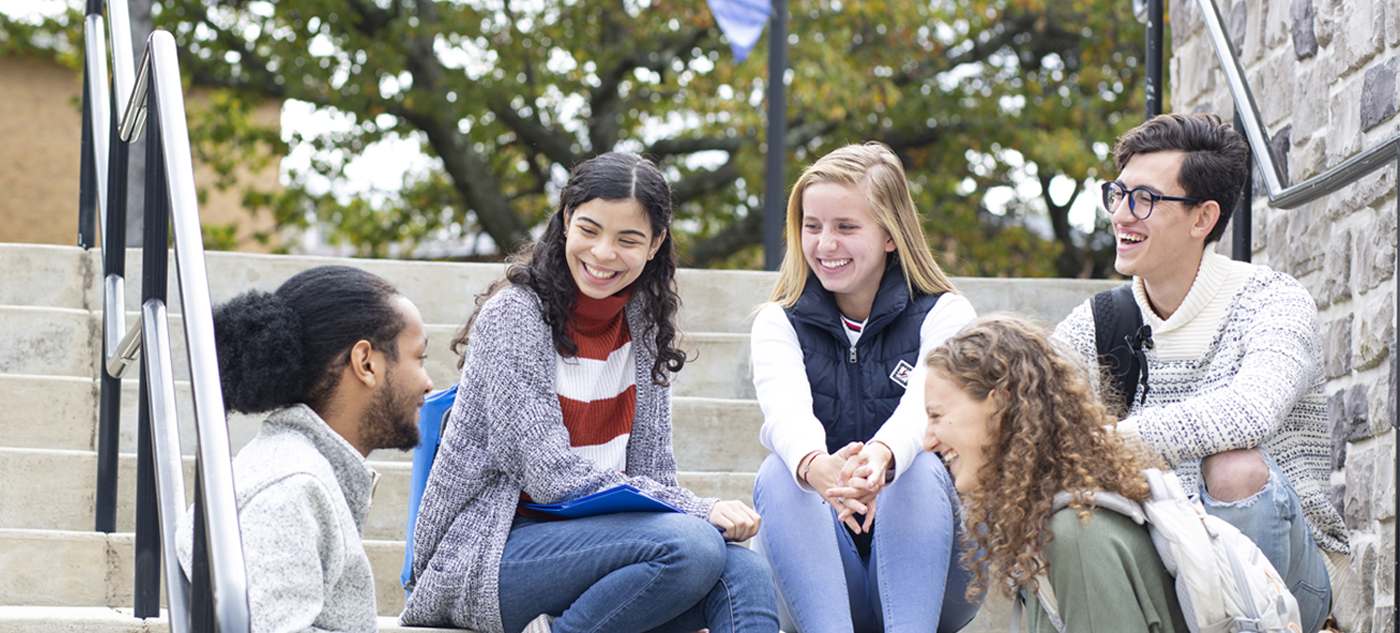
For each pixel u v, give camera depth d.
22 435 3.23
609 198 2.31
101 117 3.53
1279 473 2.18
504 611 2.19
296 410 1.74
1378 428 2.93
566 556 2.16
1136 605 1.74
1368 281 3.02
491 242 13.32
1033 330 1.92
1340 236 3.18
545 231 2.40
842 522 2.41
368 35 11.96
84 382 3.29
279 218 12.70
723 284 4.19
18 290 3.72
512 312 2.31
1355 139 3.12
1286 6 3.56
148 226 2.23
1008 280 4.10
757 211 12.45
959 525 2.34
